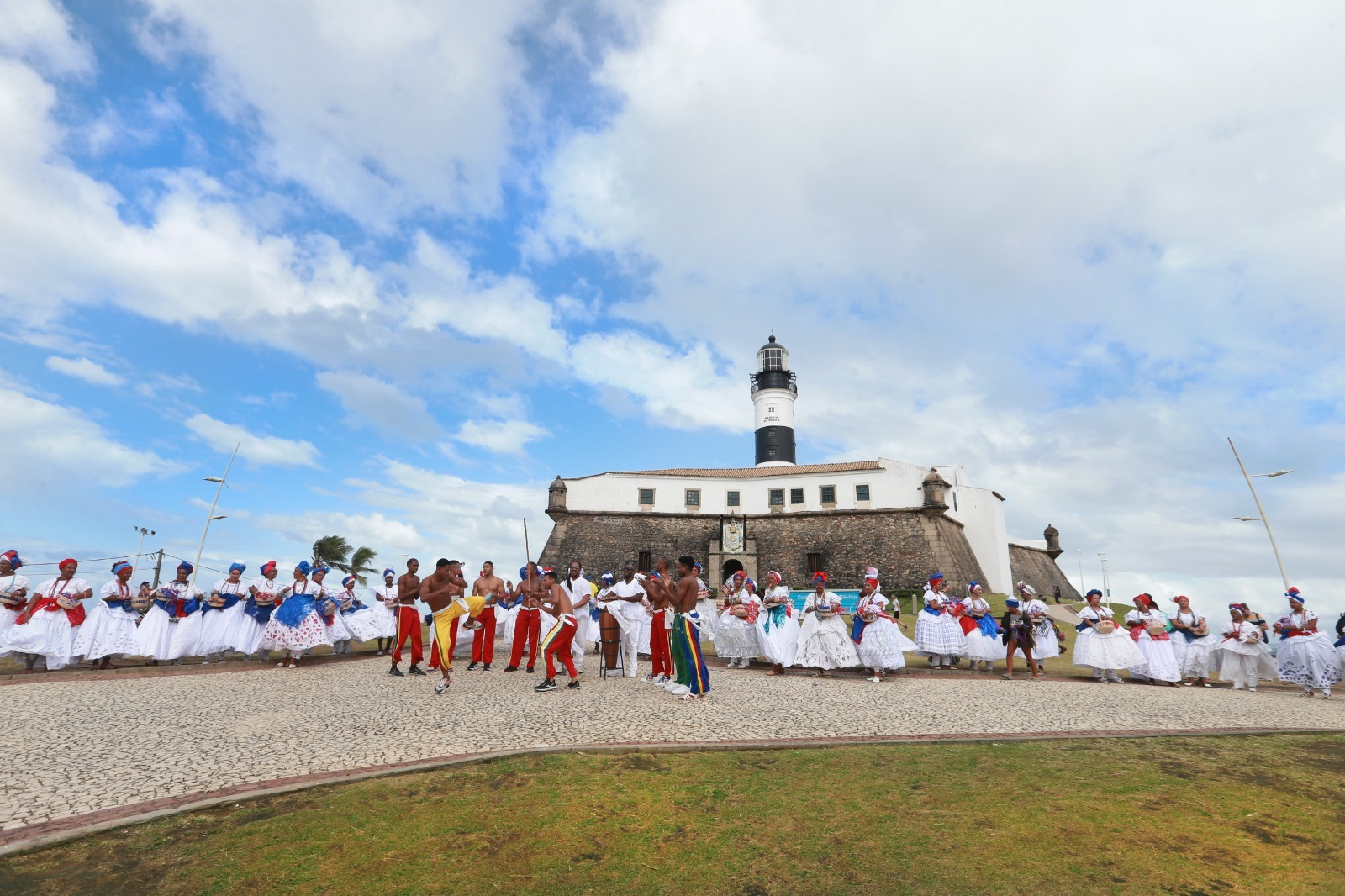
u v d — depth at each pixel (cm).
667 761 605
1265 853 402
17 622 1152
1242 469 2834
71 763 577
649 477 4666
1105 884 362
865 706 928
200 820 453
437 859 394
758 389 5847
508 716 806
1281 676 1202
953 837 427
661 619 1109
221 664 1336
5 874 369
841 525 4319
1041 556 5328
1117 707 962
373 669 1270
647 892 354
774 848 411
